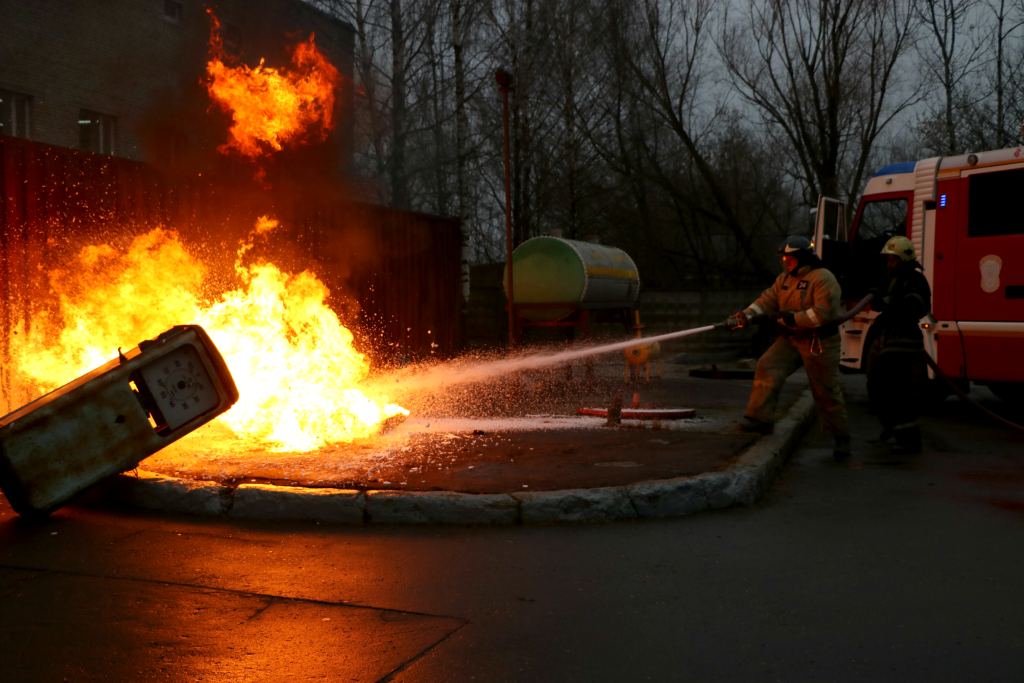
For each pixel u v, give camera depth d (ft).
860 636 10.36
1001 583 12.38
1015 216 29.09
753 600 11.68
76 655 9.64
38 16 54.90
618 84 76.43
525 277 37.78
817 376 22.70
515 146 63.36
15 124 54.19
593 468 18.34
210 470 17.67
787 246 22.70
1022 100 70.23
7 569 12.75
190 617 10.87
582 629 10.59
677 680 9.11
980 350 30.01
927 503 17.54
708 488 16.98
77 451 15.38
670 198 90.07
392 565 13.17
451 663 9.53
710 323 62.13
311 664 9.48
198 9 67.21
